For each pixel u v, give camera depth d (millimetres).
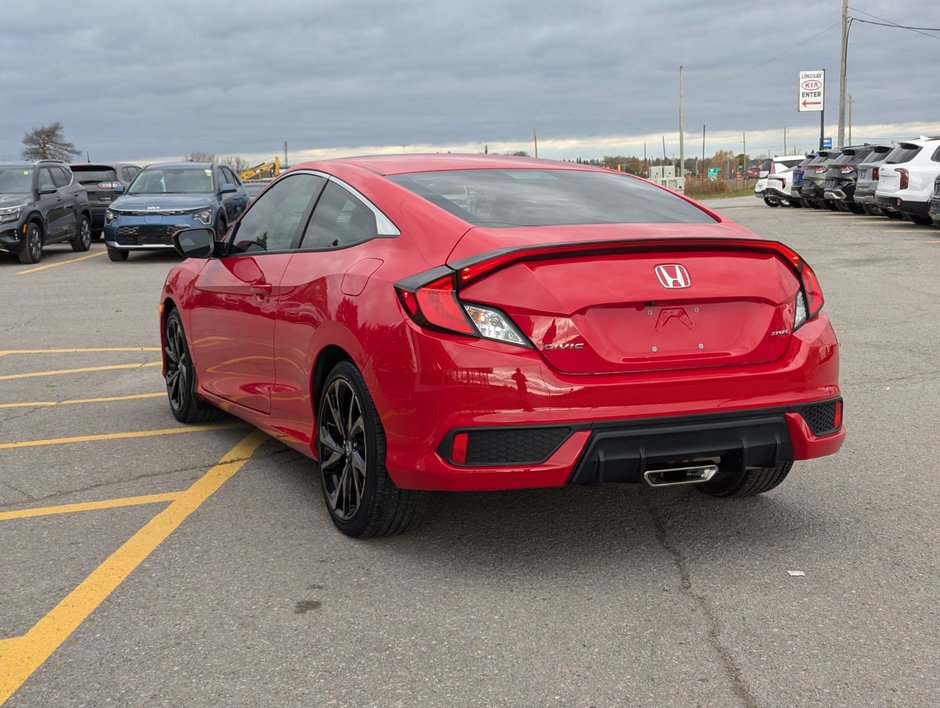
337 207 4512
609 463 3527
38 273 16625
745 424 3674
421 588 3617
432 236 3836
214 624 3340
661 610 3398
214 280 5480
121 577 3773
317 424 4355
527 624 3303
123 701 2832
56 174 20484
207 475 5164
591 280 3561
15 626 3357
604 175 4770
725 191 64375
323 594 3574
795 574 3705
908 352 8273
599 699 2803
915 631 3213
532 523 4297
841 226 22859
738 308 3748
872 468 5086
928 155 21094
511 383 3459
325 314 4121
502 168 4641
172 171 19500
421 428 3572
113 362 8602
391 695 2842
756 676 2926
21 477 5184
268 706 2789
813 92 55906
